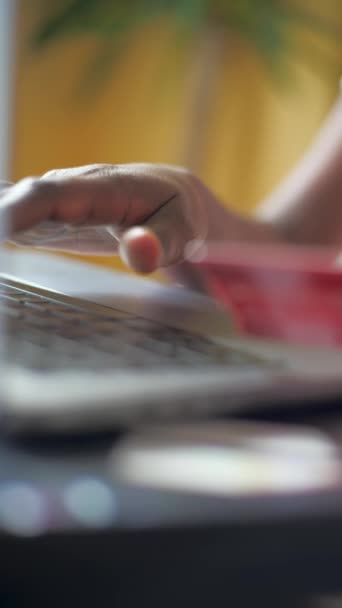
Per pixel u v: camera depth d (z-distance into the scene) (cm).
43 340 28
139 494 19
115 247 45
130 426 23
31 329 30
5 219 35
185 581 18
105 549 17
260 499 19
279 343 34
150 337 30
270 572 18
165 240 44
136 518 17
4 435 22
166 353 28
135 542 17
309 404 26
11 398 22
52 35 212
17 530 17
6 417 22
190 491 19
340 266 39
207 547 18
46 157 228
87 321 32
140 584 17
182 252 46
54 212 37
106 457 21
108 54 225
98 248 44
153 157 240
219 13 215
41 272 63
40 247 42
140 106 240
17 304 36
